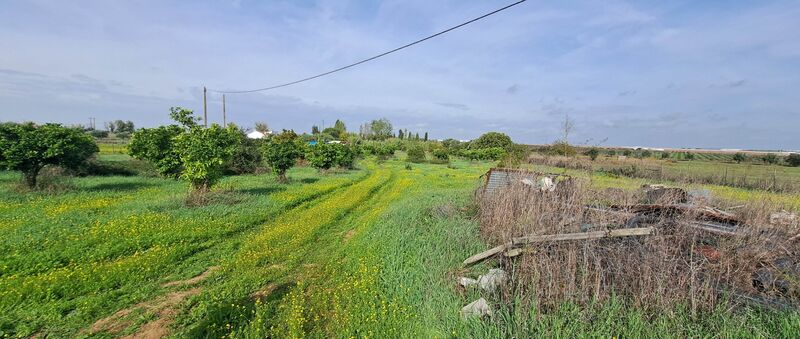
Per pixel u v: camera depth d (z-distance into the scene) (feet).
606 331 15.07
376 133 365.20
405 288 20.18
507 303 17.69
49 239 26.89
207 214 38.91
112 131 300.20
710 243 20.72
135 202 43.68
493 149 184.14
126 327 16.60
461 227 31.94
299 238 31.32
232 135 51.57
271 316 17.92
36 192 47.55
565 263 19.08
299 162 127.24
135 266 22.94
